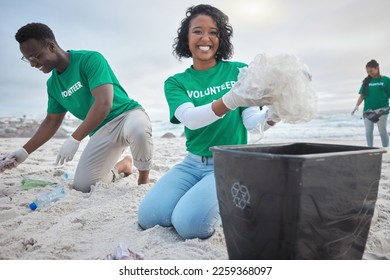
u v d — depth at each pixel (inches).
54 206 93.0
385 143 223.0
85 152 113.3
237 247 51.4
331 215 46.3
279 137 398.3
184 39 88.7
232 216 50.6
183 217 71.8
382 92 214.5
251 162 45.9
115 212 89.4
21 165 162.2
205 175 82.4
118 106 112.6
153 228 76.4
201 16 83.1
